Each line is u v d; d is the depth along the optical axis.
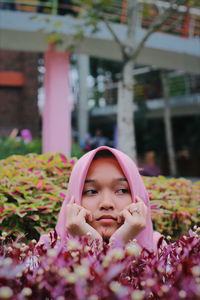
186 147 19.69
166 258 1.36
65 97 8.97
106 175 1.80
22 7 9.04
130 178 1.78
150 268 1.25
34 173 3.02
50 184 2.93
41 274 1.14
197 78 17.56
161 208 3.03
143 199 1.84
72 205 1.73
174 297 1.10
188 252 1.27
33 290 1.13
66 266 1.15
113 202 1.77
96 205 1.77
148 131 20.52
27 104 14.48
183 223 3.01
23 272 1.19
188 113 17.56
